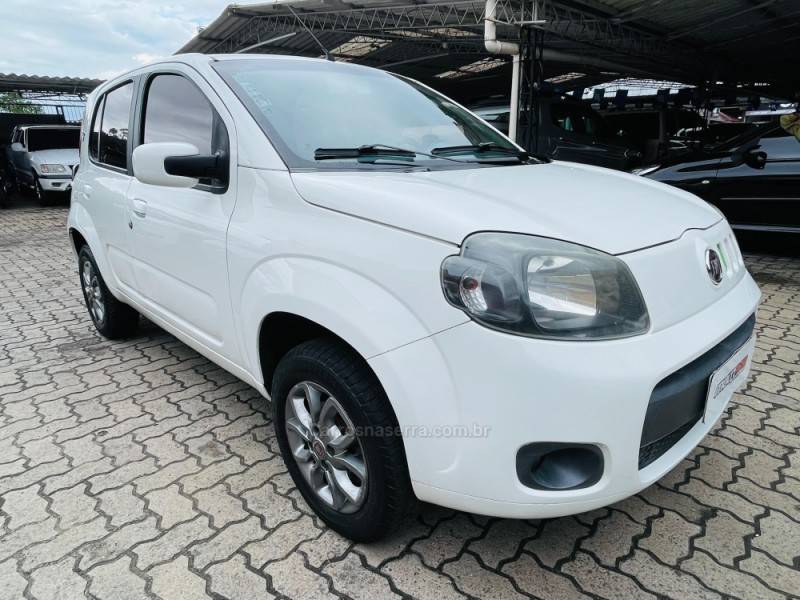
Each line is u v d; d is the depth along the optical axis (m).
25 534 1.99
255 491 2.22
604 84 17.80
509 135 7.48
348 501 1.87
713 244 1.87
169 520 2.05
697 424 1.76
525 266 1.43
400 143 2.33
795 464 2.33
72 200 3.80
